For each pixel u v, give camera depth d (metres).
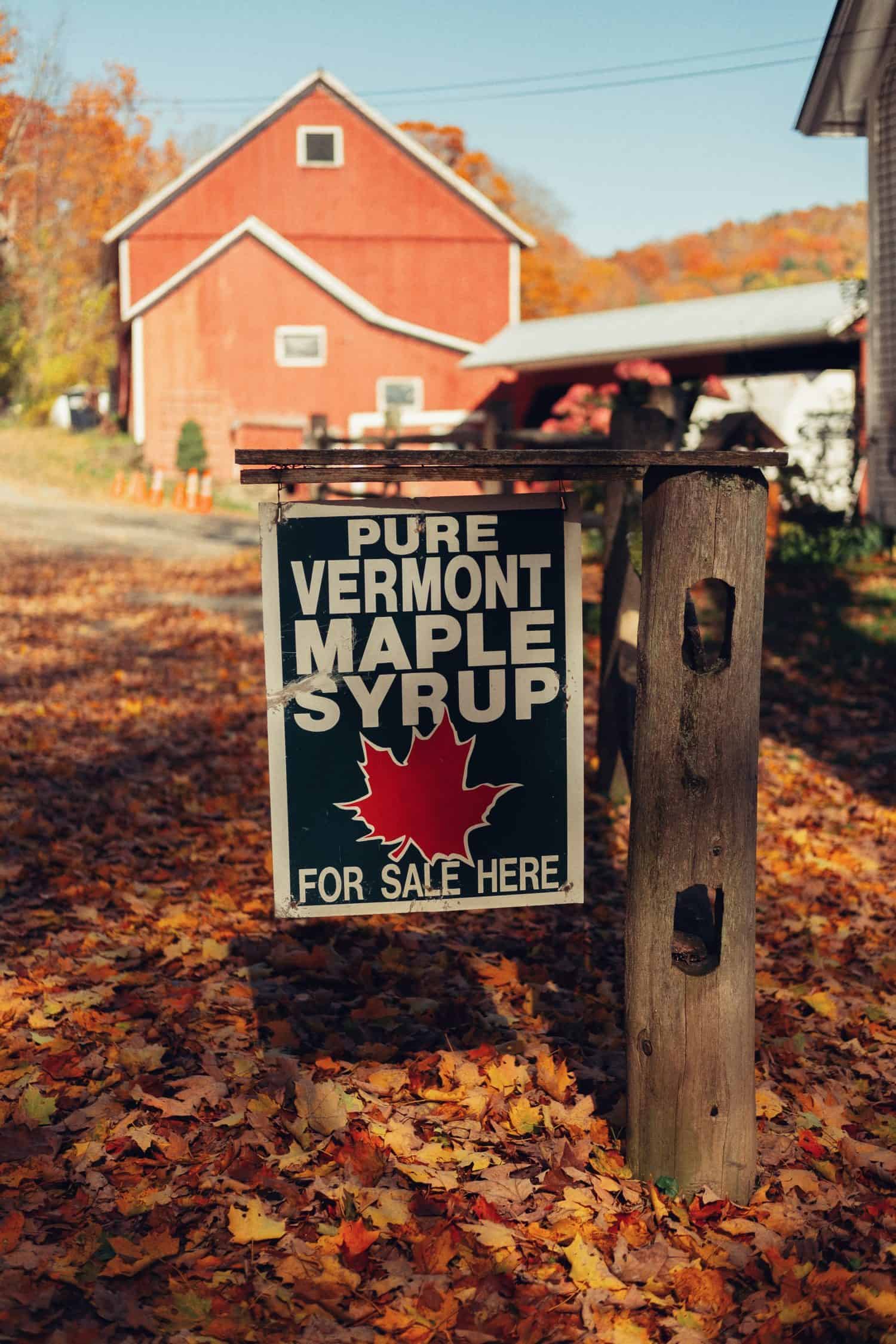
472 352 29.92
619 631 6.56
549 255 64.69
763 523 3.08
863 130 15.07
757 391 33.16
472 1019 4.31
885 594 13.23
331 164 31.12
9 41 45.00
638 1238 3.07
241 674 10.87
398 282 31.66
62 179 51.97
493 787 3.33
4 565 17.47
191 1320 2.71
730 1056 3.17
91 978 4.52
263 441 29.39
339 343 29.67
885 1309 2.82
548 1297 2.85
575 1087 3.83
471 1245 3.01
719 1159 3.21
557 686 3.32
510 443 9.86
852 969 5.00
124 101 53.12
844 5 13.24
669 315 24.75
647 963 3.16
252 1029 4.17
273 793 3.26
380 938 5.11
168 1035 4.08
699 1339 2.75
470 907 3.36
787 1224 3.15
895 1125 3.71
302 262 29.20
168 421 29.30
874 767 8.14
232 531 22.44
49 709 9.19
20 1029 4.09
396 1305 2.80
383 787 3.30
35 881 5.60
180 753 8.07
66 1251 2.93
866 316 16.25
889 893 5.92
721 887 3.12
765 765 8.16
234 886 5.67
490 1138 3.53
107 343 47.47
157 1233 2.98
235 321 29.27
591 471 3.22
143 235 30.95
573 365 24.73
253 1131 3.48
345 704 3.26
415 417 21.12
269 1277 2.88
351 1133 3.48
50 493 26.94
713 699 3.05
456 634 3.27
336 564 3.21
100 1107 3.58
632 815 3.18
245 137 30.75
